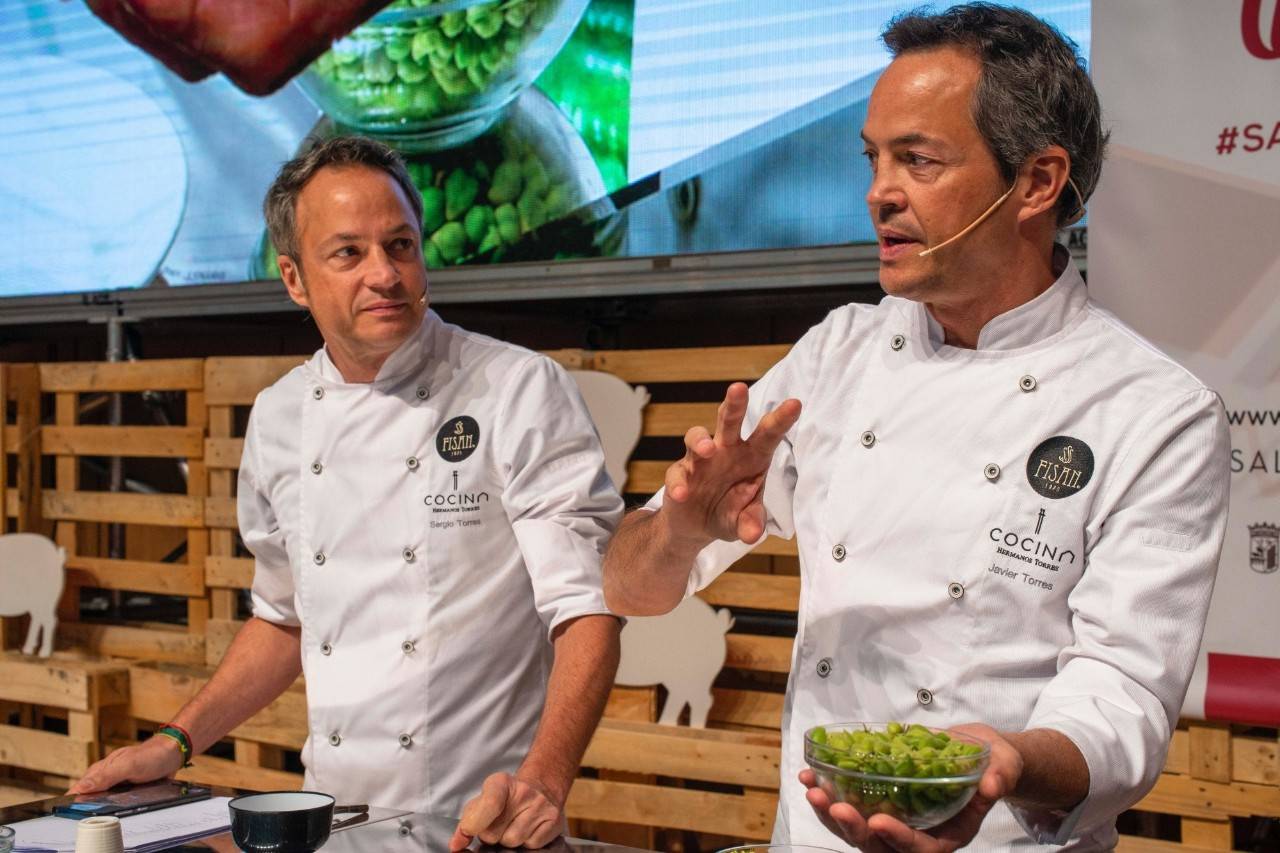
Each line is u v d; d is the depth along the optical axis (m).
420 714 1.82
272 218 1.88
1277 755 2.50
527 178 3.46
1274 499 2.46
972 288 1.37
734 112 3.20
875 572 1.44
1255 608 2.47
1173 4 2.56
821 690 1.47
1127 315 2.61
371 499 1.90
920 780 1.01
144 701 3.53
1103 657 1.27
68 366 3.85
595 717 1.62
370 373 1.94
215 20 3.88
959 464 1.41
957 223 1.31
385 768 1.83
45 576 3.70
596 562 1.76
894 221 1.33
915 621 1.40
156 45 3.98
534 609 1.89
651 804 2.96
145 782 1.73
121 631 3.75
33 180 4.21
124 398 4.66
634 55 3.32
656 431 3.10
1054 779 1.13
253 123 3.85
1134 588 1.28
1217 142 2.53
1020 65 1.29
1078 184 1.36
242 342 4.53
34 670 3.58
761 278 3.18
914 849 1.02
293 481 1.99
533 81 3.45
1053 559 1.35
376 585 1.88
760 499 1.32
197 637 3.63
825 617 1.47
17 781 3.70
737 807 2.88
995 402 1.40
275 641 2.04
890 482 1.45
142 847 1.35
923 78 1.30
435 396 1.91
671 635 2.99
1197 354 2.54
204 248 3.95
